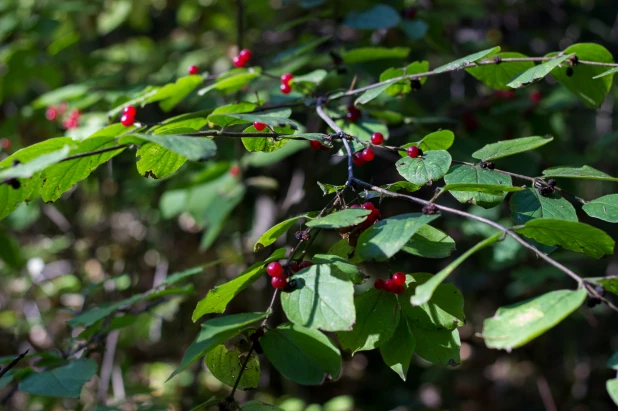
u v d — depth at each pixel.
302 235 1.83
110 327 2.80
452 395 5.89
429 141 2.14
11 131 4.20
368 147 2.07
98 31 5.40
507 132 4.06
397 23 3.24
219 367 1.86
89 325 2.64
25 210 4.69
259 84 3.62
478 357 6.18
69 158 1.77
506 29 5.47
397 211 5.17
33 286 5.14
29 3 4.67
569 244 1.76
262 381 5.23
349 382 5.83
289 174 5.58
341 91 2.88
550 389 5.81
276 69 3.56
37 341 5.12
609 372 5.56
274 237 1.90
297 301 1.64
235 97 3.44
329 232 5.33
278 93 3.08
